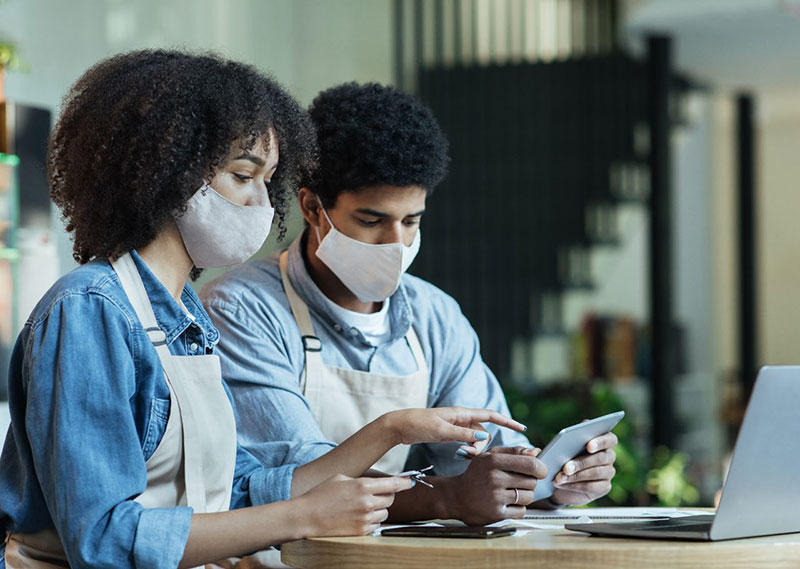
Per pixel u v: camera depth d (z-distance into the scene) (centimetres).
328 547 147
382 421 170
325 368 207
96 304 145
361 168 194
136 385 148
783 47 577
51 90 421
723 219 949
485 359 652
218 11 521
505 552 138
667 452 529
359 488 152
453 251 666
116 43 455
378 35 635
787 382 141
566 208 668
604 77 670
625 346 729
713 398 872
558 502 192
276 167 173
